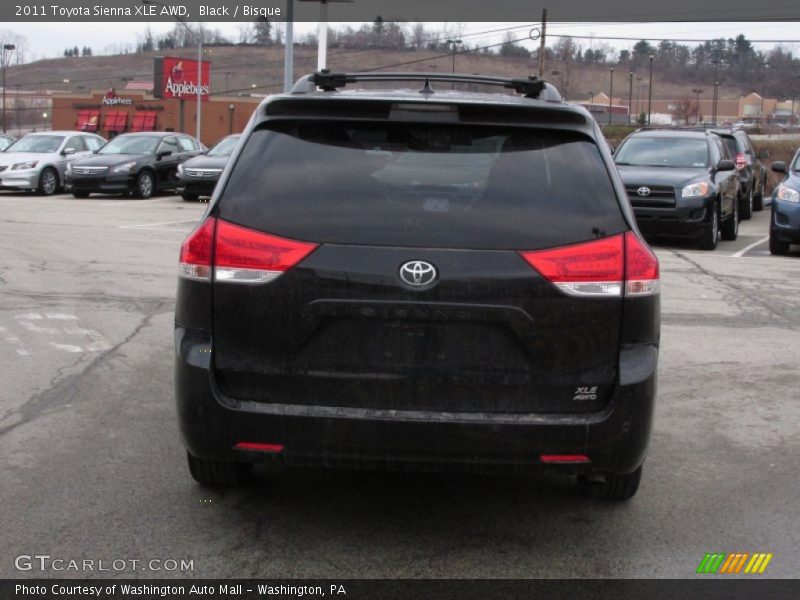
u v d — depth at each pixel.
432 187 3.68
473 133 3.80
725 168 15.52
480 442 3.58
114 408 5.88
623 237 3.66
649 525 4.30
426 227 3.61
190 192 22.67
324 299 3.60
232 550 3.93
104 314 8.70
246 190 3.72
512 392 3.63
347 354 3.63
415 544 4.04
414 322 3.60
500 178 3.70
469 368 3.61
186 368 3.69
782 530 4.27
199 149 26.70
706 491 4.74
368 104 3.74
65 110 72.69
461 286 3.56
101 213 19.02
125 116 70.62
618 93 112.00
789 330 8.76
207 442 3.71
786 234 13.98
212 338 3.70
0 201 22.19
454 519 4.32
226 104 68.44
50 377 6.56
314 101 3.76
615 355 3.66
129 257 12.34
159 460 4.98
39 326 8.15
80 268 11.34
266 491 4.61
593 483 4.48
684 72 106.25
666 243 16.09
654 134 16.64
